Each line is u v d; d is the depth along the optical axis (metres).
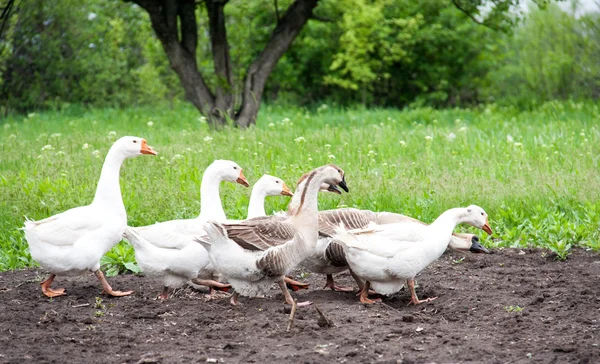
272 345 6.55
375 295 8.45
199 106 21.22
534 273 8.98
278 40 21.27
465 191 12.03
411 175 13.29
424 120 24.69
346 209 8.74
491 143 16.58
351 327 7.02
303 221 7.74
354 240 7.79
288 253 7.57
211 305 7.89
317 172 7.78
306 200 7.77
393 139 17.28
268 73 21.39
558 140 16.83
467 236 8.48
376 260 7.76
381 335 6.79
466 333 6.90
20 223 11.10
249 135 17.59
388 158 15.11
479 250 8.41
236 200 11.72
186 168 13.59
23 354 6.35
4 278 9.19
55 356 6.31
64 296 8.29
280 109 30.12
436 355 6.29
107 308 7.82
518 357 6.25
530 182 12.66
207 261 8.04
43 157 15.04
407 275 7.87
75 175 13.16
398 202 11.75
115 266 9.58
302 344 6.56
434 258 7.99
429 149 15.19
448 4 29.38
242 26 29.14
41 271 9.59
